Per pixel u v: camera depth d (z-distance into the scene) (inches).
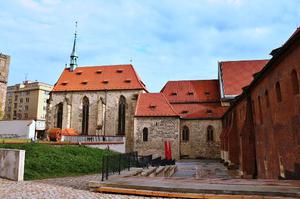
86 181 627.5
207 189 396.8
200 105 2126.0
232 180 502.6
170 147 1795.0
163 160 1256.8
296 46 577.9
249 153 1016.2
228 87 2081.7
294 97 601.0
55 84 2442.2
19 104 4667.8
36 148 974.4
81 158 986.1
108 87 2229.3
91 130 2194.9
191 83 2341.3
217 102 2117.4
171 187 418.0
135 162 851.4
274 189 387.2
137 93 2150.6
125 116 2130.9
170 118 1884.8
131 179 525.0
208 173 1219.2
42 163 794.8
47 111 2301.9
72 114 2249.0
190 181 487.2
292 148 617.6
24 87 4667.8
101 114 2174.0
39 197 401.4
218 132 1951.3
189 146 1975.9
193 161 1829.5
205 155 1945.1
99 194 440.8
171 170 1190.3
